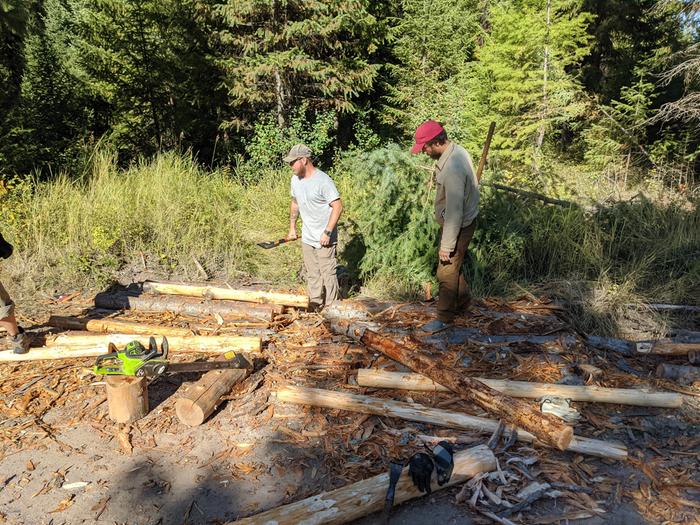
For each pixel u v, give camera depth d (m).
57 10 16.67
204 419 3.28
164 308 4.95
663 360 4.06
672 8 11.02
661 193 8.30
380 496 2.57
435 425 3.23
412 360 3.70
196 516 2.61
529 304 4.79
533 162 10.70
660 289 5.39
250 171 10.45
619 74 14.55
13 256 5.84
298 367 3.90
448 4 14.88
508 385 3.48
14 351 3.99
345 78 11.86
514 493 2.69
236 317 4.80
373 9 13.88
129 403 3.28
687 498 2.68
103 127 12.98
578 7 12.14
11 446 3.10
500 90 11.72
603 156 11.74
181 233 6.49
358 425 3.25
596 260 5.76
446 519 2.57
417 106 14.35
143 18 11.95
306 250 4.82
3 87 9.69
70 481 2.84
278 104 11.50
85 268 5.68
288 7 11.19
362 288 5.62
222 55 11.86
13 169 8.70
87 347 4.05
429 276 5.47
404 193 5.44
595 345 4.19
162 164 8.50
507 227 5.92
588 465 2.90
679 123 12.11
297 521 2.43
